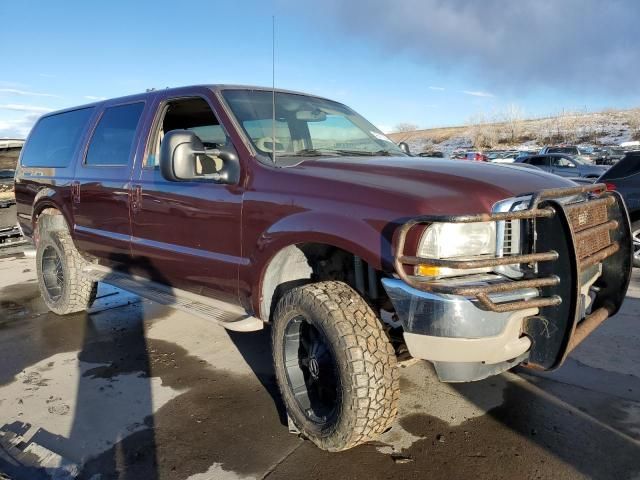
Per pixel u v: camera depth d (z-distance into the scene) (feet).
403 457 9.10
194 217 11.28
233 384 12.01
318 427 9.05
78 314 17.24
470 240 7.87
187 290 12.34
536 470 8.68
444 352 7.67
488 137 211.41
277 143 11.23
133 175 13.12
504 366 8.48
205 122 13.08
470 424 10.14
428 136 249.75
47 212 16.92
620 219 9.80
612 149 107.45
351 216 8.41
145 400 11.28
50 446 9.56
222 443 9.62
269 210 9.66
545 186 8.96
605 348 13.67
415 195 8.04
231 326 10.37
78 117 16.35
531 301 7.48
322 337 8.85
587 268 9.09
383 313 12.03
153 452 9.36
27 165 18.21
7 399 11.41
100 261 15.33
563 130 200.34
